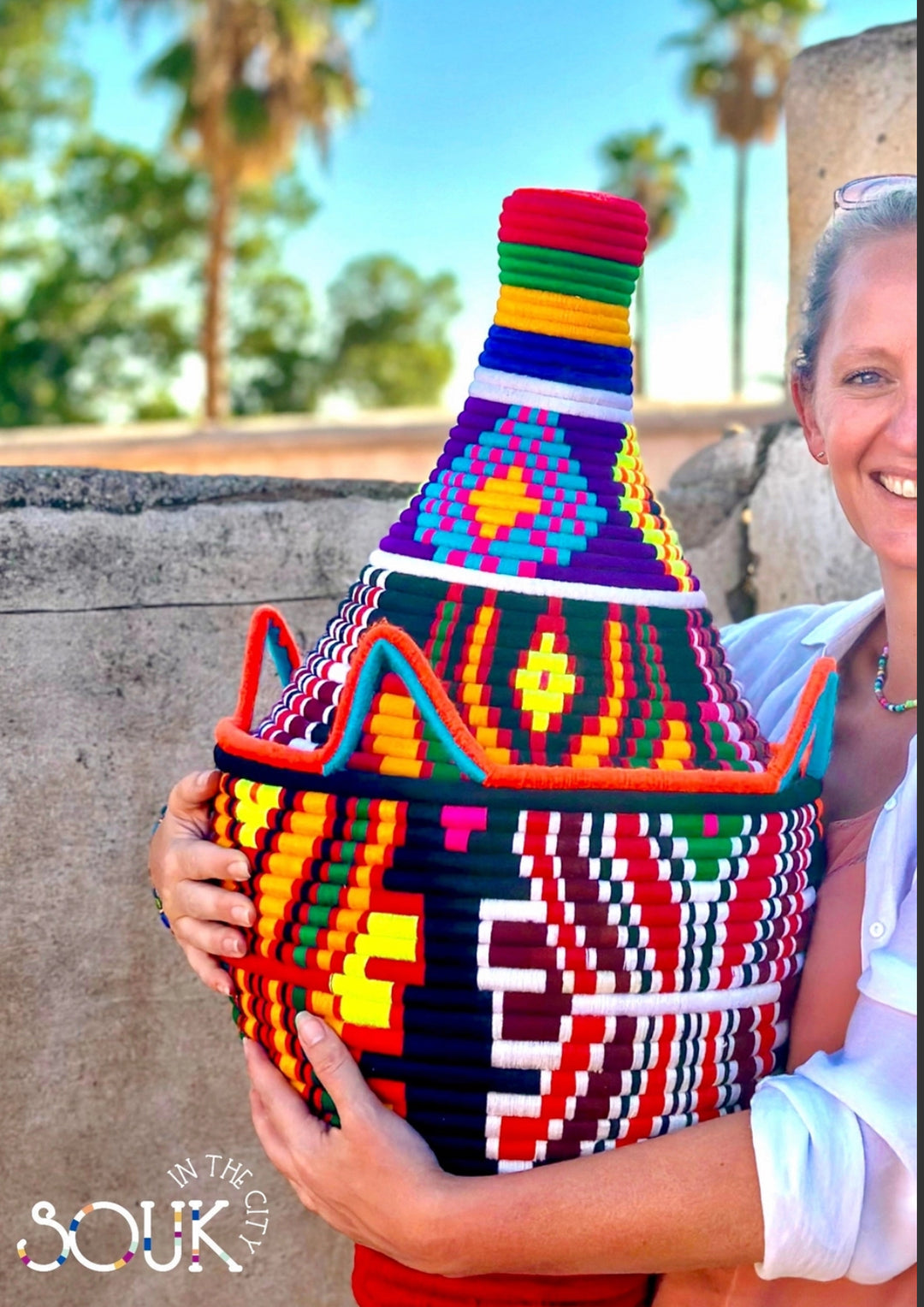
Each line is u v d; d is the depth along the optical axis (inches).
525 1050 46.4
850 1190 45.6
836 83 96.3
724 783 47.4
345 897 47.2
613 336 51.9
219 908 50.9
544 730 47.2
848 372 54.1
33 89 1016.9
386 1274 52.4
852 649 62.8
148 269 1087.6
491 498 50.0
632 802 46.3
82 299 1055.6
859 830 54.9
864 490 54.9
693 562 96.0
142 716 72.3
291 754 48.4
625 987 46.7
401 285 1264.8
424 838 45.9
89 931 71.3
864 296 53.4
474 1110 47.1
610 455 51.6
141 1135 73.7
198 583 74.0
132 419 1074.1
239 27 819.4
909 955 48.6
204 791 54.3
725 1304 52.9
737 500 98.5
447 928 46.0
